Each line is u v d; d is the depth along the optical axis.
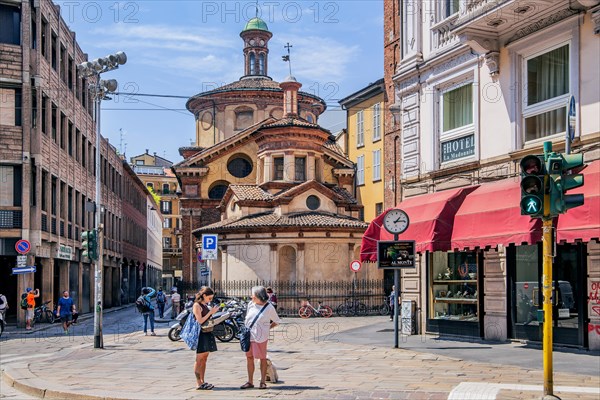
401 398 11.39
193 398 11.73
